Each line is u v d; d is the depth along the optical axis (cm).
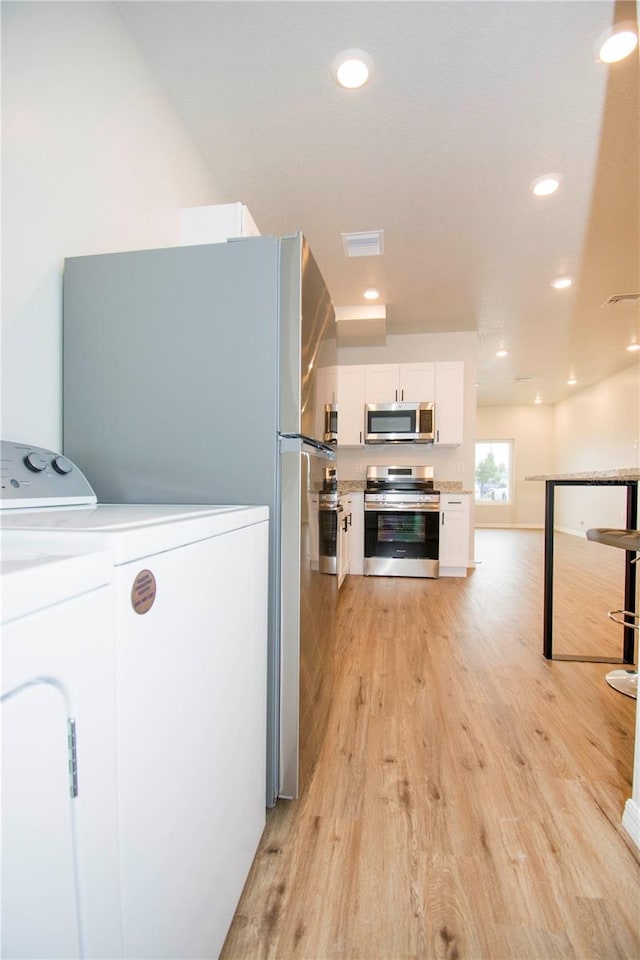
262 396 125
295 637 126
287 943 92
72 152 132
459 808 130
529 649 252
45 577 42
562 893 103
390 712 183
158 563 63
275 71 177
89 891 48
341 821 125
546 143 218
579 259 332
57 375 131
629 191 254
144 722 59
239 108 195
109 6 148
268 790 128
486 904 100
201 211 198
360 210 271
